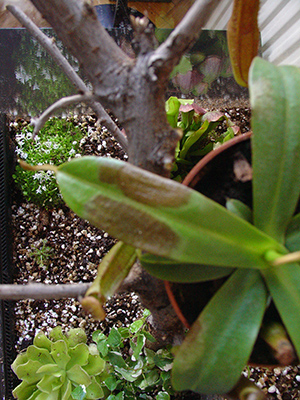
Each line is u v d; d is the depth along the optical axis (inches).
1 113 20.3
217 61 20.5
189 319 7.6
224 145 7.6
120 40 20.1
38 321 20.5
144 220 5.5
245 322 6.3
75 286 6.7
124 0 19.7
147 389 16.0
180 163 16.7
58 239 21.3
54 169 5.7
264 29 20.3
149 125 6.3
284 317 6.2
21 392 16.2
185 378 6.3
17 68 20.0
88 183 5.6
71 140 21.2
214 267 6.8
